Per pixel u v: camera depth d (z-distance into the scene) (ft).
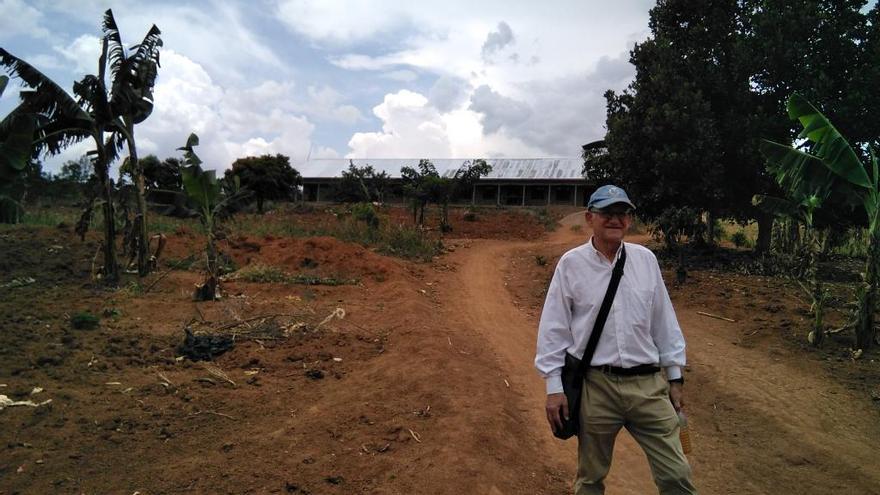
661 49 54.65
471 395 19.85
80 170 99.76
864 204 28.35
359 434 15.81
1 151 29.84
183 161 34.55
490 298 43.37
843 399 22.31
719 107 55.47
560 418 10.11
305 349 23.94
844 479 16.37
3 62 31.37
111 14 35.45
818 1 50.67
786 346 28.68
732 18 55.83
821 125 27.96
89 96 35.12
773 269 45.62
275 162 131.54
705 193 52.21
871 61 47.39
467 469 14.06
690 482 9.73
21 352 20.54
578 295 10.16
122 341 22.88
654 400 9.87
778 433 19.52
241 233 59.26
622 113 58.39
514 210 123.03
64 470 12.78
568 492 14.48
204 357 21.95
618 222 9.96
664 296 10.37
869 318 27.45
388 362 22.68
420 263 58.75
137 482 12.62
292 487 12.85
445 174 149.48
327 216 94.43
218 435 15.31
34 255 41.83
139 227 38.78
